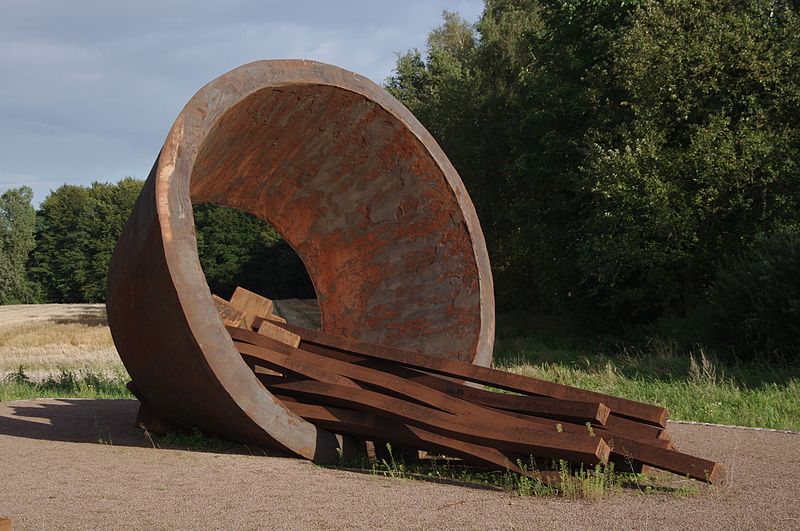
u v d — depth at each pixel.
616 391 12.02
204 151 7.20
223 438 7.13
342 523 4.38
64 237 69.69
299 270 55.88
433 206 8.73
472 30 41.97
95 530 4.14
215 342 5.85
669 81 18.66
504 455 5.81
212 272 57.16
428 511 4.69
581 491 5.28
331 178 9.15
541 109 23.31
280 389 6.81
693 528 4.38
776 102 18.34
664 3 19.58
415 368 7.18
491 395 6.54
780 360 15.08
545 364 16.95
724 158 17.81
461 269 8.66
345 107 8.11
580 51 22.64
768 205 18.64
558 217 24.20
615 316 23.69
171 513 4.52
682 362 15.30
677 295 20.00
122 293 6.38
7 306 61.66
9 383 13.23
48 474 5.57
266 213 9.98
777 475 6.14
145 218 6.07
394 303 9.21
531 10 37.62
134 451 6.61
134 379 7.32
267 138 8.34
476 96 32.12
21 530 4.11
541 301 29.58
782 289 15.46
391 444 6.42
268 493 5.06
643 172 18.59
